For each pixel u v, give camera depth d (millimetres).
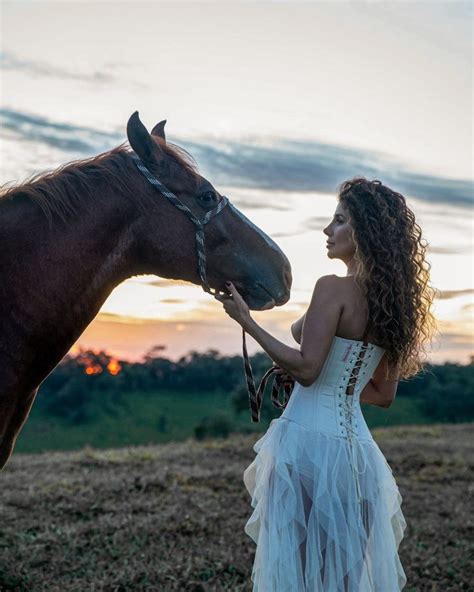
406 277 2990
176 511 5965
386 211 2969
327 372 3004
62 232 3076
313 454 2926
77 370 44281
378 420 24938
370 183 3074
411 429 13047
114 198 3145
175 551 5023
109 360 45438
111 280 3207
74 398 40969
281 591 2828
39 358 3102
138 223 3191
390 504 3045
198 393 44969
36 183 3123
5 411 3035
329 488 2885
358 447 2996
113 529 5453
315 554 2859
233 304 3076
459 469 8461
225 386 45031
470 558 5133
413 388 28125
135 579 4547
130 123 3096
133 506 6105
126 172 3174
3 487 6766
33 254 3029
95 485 6805
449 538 5586
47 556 4879
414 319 3012
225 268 3213
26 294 3012
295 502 2895
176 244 3195
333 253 3111
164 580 4551
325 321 2918
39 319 3039
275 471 2945
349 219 3004
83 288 3119
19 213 3049
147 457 8625
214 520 5797
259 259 3215
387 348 3016
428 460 8875
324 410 2984
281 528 2883
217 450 9359
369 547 2961
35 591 4379
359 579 2865
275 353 2916
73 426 38750
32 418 40031
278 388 3285
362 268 2949
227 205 3250
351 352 2990
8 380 3004
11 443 3197
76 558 4879
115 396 42938
